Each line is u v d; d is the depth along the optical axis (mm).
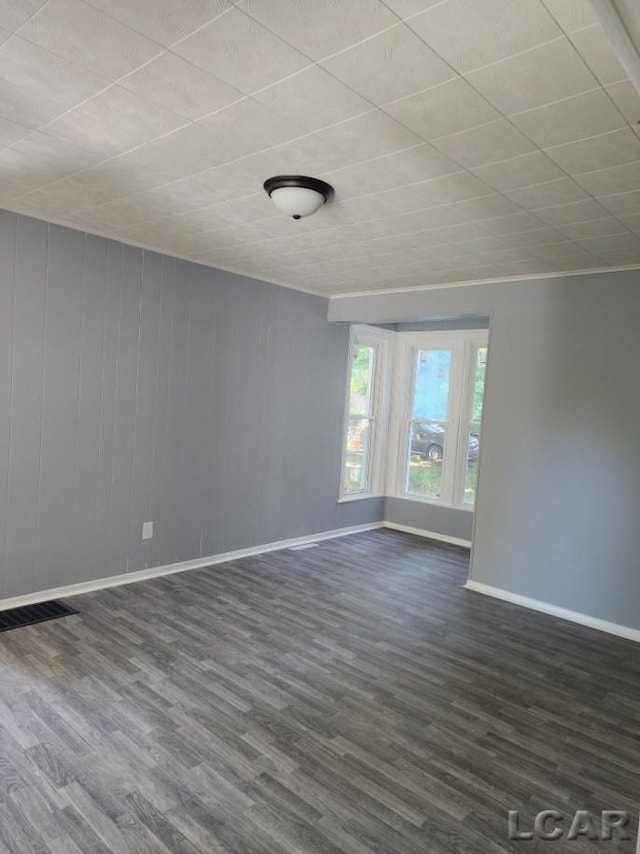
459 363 5938
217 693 2750
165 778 2127
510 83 1758
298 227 3379
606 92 1778
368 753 2363
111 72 1823
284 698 2748
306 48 1638
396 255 3859
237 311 4723
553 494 4121
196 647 3221
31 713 2482
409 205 2881
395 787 2166
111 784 2076
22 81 1900
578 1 1374
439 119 2008
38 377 3576
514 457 4309
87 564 3936
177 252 4176
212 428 4637
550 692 2984
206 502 4664
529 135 2086
